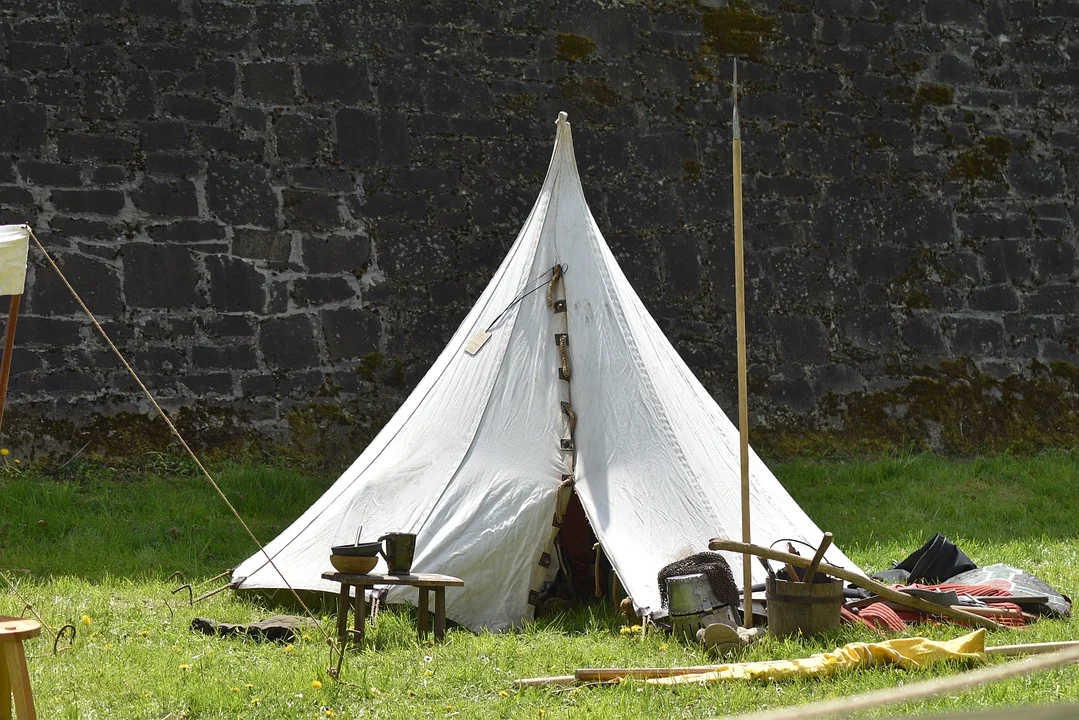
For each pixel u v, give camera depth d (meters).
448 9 21.67
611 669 9.10
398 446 13.04
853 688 8.74
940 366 23.47
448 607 11.48
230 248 19.73
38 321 18.44
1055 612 11.84
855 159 23.81
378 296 20.42
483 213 21.25
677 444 12.37
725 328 22.17
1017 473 21.34
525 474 12.23
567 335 13.09
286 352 19.70
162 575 13.81
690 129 22.80
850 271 23.30
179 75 19.97
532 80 21.98
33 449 17.86
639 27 22.84
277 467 18.75
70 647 10.26
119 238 19.17
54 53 19.38
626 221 21.98
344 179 20.56
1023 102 25.34
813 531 12.90
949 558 13.57
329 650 10.11
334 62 20.84
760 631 10.52
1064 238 25.02
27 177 18.88
